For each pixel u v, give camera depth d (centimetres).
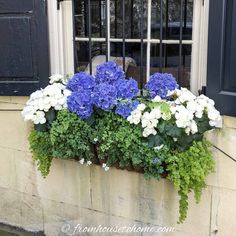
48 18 299
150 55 305
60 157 293
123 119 266
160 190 287
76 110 271
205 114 250
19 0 289
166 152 258
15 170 344
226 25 239
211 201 272
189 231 284
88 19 302
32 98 286
